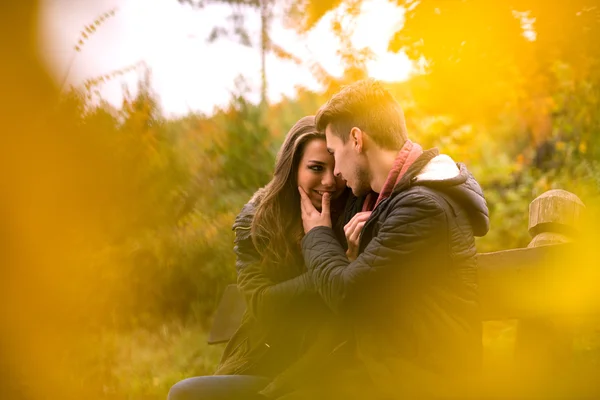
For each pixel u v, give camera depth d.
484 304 2.45
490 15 4.72
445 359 2.27
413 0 4.86
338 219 2.78
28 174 3.33
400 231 2.30
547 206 2.70
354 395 2.43
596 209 4.58
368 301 2.34
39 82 2.38
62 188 3.81
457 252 2.32
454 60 4.99
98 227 5.12
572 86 5.07
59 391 4.02
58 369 4.09
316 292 2.61
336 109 2.58
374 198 2.63
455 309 2.31
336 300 2.39
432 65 5.07
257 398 2.65
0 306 3.87
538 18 4.69
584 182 5.49
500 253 2.45
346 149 2.57
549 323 2.61
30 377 3.96
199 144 6.78
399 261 2.30
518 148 7.12
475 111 5.95
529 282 2.39
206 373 4.98
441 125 6.55
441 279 2.32
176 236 6.03
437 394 2.23
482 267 2.47
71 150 4.32
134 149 5.74
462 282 2.34
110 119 5.43
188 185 6.40
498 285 2.44
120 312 5.51
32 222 3.69
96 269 5.07
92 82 4.73
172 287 6.08
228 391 2.65
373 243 2.34
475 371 2.32
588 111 5.37
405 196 2.34
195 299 6.20
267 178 6.93
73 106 4.32
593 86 5.02
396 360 2.29
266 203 2.77
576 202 2.70
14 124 2.78
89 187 4.86
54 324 4.14
